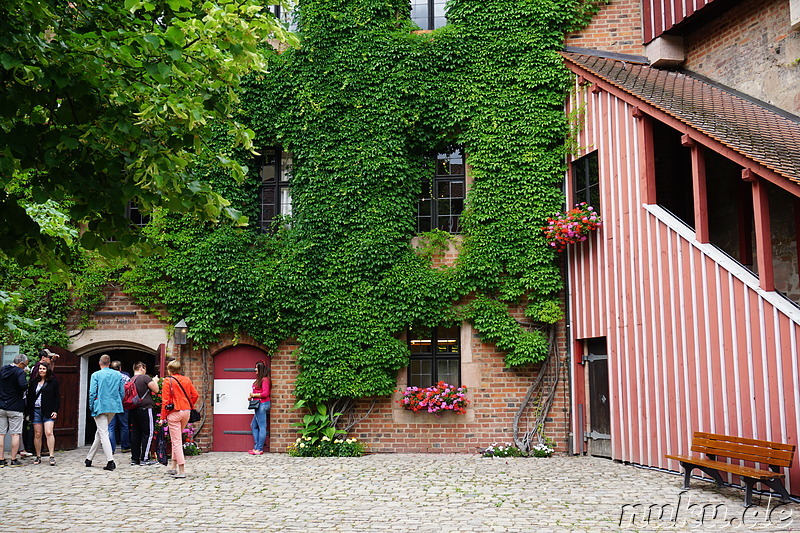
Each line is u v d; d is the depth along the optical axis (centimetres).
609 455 1271
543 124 1390
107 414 1138
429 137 1437
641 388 1145
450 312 1389
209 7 526
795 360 848
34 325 638
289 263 1412
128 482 1001
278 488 950
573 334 1361
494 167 1393
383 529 702
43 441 1350
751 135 1001
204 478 1041
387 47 1434
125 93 536
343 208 1409
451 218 1444
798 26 1148
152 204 571
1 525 724
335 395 1368
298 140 1434
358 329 1380
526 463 1217
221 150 1434
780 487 799
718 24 1348
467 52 1427
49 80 485
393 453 1377
